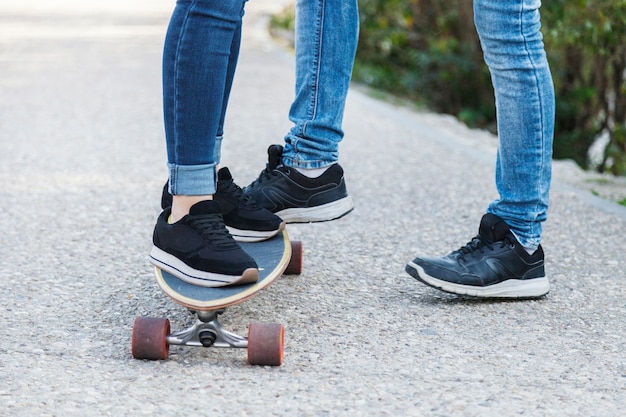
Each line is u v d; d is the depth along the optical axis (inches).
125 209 191.6
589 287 145.3
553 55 438.6
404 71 535.2
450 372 110.0
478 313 131.6
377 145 273.6
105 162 237.8
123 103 330.6
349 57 131.6
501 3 127.1
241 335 120.0
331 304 133.7
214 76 110.7
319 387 105.0
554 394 104.3
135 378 107.0
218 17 109.2
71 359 112.6
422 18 534.0
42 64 423.8
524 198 134.3
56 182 214.7
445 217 189.3
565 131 458.3
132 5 786.2
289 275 146.9
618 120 375.9
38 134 271.9
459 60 483.5
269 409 99.2
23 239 168.2
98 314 129.3
